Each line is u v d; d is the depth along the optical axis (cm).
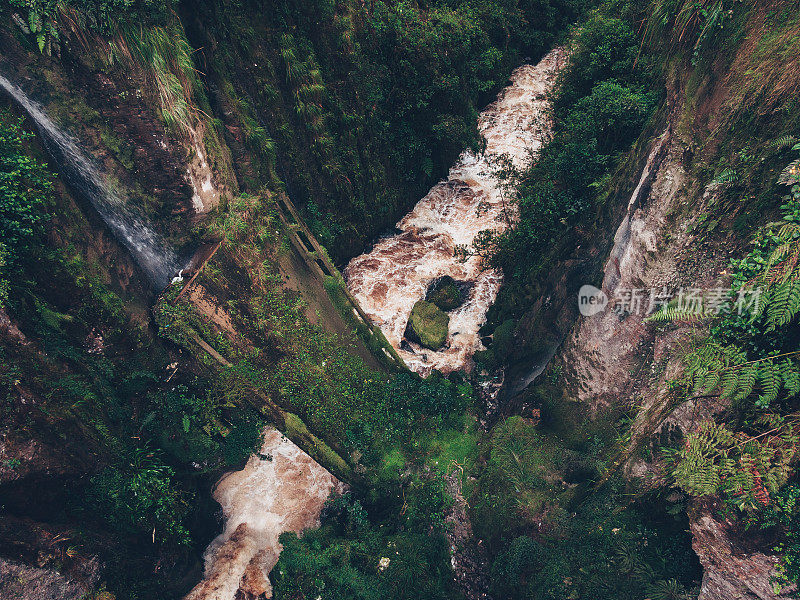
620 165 796
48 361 617
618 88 860
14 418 568
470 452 880
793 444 455
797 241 429
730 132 551
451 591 738
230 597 762
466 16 1273
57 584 576
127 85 659
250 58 833
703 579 556
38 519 587
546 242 948
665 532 617
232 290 794
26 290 600
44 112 630
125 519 676
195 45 757
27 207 589
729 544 514
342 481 884
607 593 614
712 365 481
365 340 960
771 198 505
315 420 867
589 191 873
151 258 769
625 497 655
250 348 814
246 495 870
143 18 651
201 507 815
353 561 777
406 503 838
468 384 1004
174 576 724
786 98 495
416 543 770
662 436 615
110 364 697
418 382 943
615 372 705
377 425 902
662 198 617
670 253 607
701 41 598
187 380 782
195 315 759
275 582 792
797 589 465
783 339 462
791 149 474
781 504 459
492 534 763
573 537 682
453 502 820
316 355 877
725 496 509
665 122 663
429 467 872
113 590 634
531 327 934
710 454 503
